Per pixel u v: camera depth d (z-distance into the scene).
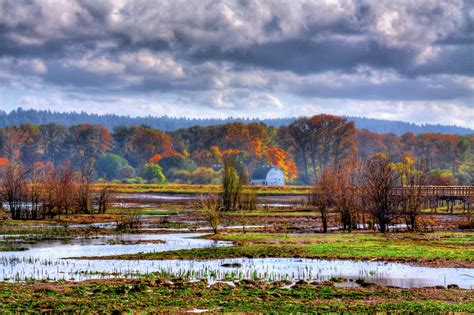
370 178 68.56
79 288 32.97
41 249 51.09
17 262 43.34
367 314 28.03
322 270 39.88
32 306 28.66
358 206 70.38
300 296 31.56
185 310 28.39
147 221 79.44
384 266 41.59
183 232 65.94
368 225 72.75
